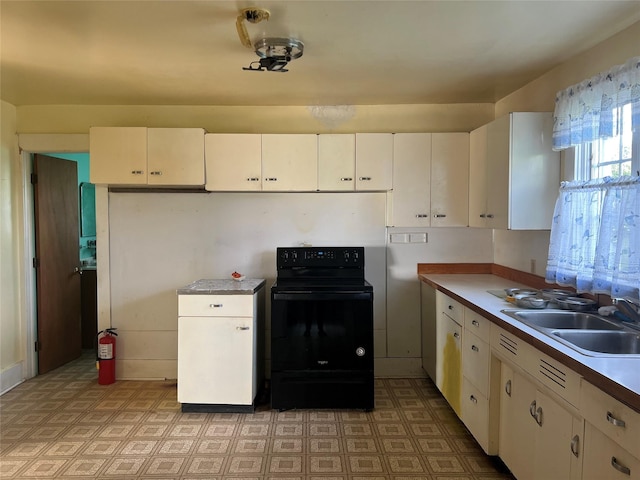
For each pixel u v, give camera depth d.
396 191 3.58
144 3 1.96
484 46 2.48
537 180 2.77
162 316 3.84
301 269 3.58
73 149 3.78
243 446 2.71
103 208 3.80
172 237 3.82
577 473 1.63
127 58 2.65
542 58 2.68
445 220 3.59
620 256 2.07
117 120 3.79
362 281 3.47
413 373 3.91
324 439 2.80
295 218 3.82
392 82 3.15
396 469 2.46
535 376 1.91
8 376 3.64
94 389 3.63
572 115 2.49
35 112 3.78
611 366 1.51
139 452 2.64
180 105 3.77
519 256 3.40
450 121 3.80
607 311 2.23
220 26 2.20
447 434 2.86
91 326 4.82
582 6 2.00
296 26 2.20
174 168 3.48
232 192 3.81
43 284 3.99
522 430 2.11
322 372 3.19
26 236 3.87
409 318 3.89
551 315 2.32
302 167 3.53
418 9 2.02
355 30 2.25
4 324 3.64
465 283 3.36
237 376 3.17
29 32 2.27
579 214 2.45
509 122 2.76
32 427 2.95
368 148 3.56
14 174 3.79
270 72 2.92
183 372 3.18
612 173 2.32
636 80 2.03
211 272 3.84
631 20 2.16
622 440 1.36
